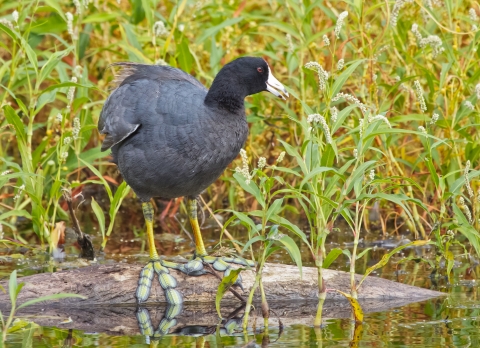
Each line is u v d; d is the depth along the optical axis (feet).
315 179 28.25
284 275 30.04
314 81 38.96
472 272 32.63
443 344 23.34
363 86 38.37
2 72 36.42
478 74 36.81
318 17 51.03
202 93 30.83
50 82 48.65
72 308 28.81
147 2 41.06
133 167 30.48
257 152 43.65
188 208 31.83
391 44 41.09
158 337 24.89
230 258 30.96
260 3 52.44
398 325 25.52
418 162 38.86
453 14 39.34
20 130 35.81
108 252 36.83
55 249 36.27
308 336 24.58
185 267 30.17
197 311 28.45
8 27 36.37
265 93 43.39
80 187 46.24
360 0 37.04
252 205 42.60
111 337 24.94
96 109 45.75
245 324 26.02
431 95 38.47
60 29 43.50
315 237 28.32
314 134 31.37
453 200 33.17
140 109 30.14
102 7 49.55
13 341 24.44
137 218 44.24
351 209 42.45
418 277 31.94
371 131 27.78
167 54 46.57
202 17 47.57
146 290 29.43
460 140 36.35
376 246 37.60
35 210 36.01
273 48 46.98
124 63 33.86
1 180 35.06
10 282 25.03
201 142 29.43
